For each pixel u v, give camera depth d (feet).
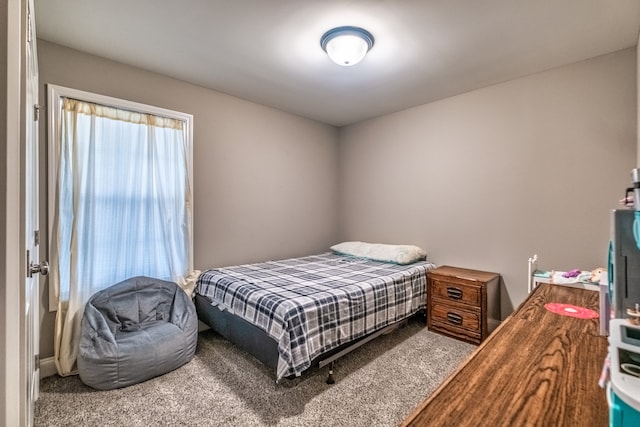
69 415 5.56
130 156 8.11
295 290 7.31
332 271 9.54
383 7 5.72
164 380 6.72
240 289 7.55
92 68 7.54
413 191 11.49
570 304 5.10
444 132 10.55
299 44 7.08
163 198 8.64
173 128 8.89
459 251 10.23
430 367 7.32
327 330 6.66
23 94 3.08
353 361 7.61
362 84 9.32
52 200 6.90
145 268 8.35
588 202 7.77
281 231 11.93
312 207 13.14
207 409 5.76
